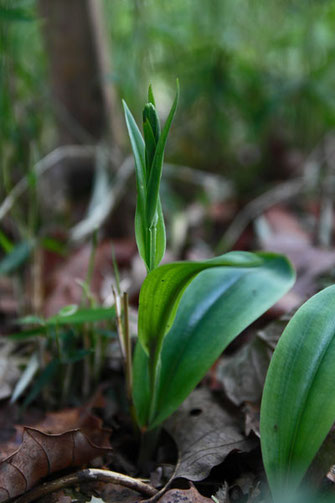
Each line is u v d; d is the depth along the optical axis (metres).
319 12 0.70
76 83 0.60
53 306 0.42
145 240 0.26
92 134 0.61
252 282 0.31
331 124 0.71
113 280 0.47
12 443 0.31
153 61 0.71
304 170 0.72
